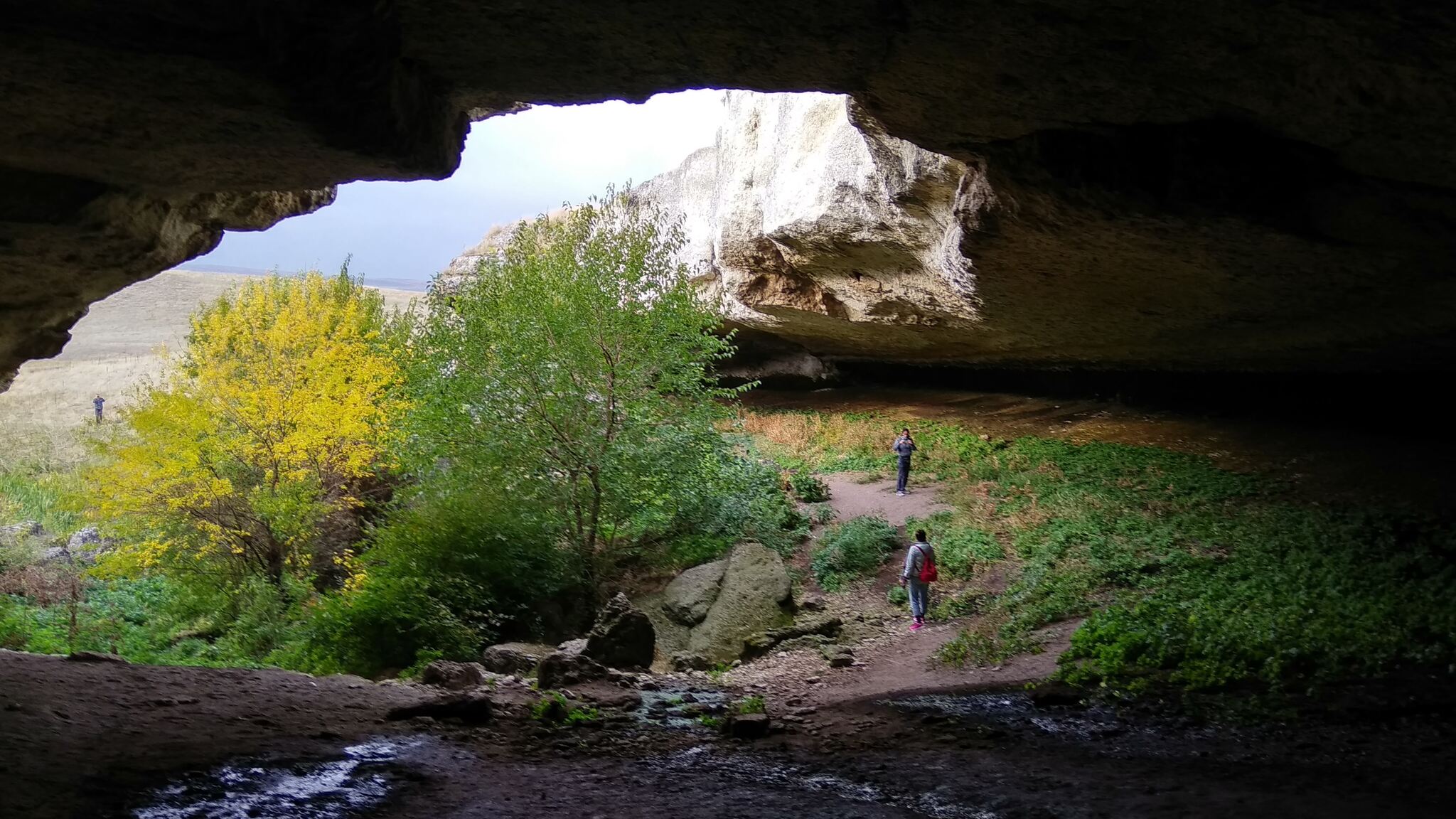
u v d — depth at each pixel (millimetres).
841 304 27484
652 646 13938
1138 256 13984
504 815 6164
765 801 6680
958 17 7680
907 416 31359
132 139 8539
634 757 8023
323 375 20516
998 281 17438
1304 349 19203
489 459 18281
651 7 7422
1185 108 9375
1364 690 9117
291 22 7027
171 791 6172
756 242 26594
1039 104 9648
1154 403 27484
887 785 7125
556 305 18312
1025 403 30797
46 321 11711
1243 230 11609
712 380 20594
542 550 17469
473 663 13461
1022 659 12406
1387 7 6691
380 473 22344
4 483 30812
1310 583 12938
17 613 18688
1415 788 6586
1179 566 14852
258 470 20328
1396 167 9336
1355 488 17531
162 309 74062
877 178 19547
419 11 7445
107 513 19141
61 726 7289
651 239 19703
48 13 6684
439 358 20219
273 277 26156
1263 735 8203
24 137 8523
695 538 19938
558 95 9398
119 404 41000
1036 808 6395
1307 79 8102
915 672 13078
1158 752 7883
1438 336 15203
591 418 18641
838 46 8273
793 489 24031
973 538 18891
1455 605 11297
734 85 9273
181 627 19000
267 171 9367
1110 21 7617
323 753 7344
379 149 8414
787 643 15758
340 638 14977
